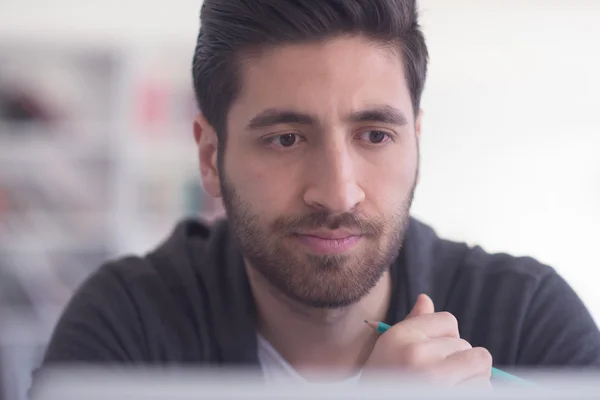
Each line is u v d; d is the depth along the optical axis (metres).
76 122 2.65
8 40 2.66
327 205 0.77
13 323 2.47
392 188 0.81
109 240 2.64
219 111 0.88
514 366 0.92
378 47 0.80
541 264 1.02
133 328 0.94
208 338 0.94
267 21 0.78
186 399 0.39
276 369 0.92
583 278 3.04
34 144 2.61
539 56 3.07
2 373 2.38
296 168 0.80
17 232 2.56
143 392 0.39
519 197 3.07
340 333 0.90
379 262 0.82
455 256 1.02
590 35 3.05
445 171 3.08
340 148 0.78
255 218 0.83
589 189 3.06
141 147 2.79
